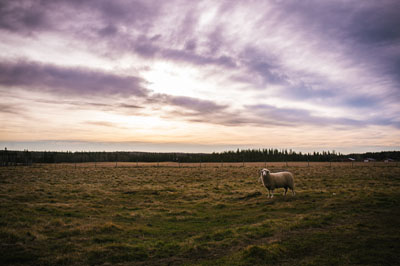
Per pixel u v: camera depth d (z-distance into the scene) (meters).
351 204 14.79
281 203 16.31
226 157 152.25
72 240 9.34
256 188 24.14
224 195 20.44
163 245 9.02
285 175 18.88
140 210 15.34
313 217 11.91
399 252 7.53
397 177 30.75
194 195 20.53
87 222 11.87
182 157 155.25
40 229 10.23
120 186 26.16
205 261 7.54
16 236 9.16
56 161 137.62
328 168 51.03
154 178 35.62
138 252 8.28
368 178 29.97
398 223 10.71
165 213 14.53
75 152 183.00
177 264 7.43
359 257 7.25
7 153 126.94
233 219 13.08
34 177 34.03
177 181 31.78
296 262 7.15
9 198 17.22
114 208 15.69
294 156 163.25
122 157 172.12
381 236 8.93
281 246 8.24
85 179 32.62
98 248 8.44
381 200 15.48
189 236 10.29
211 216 13.91
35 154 154.25
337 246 8.20
